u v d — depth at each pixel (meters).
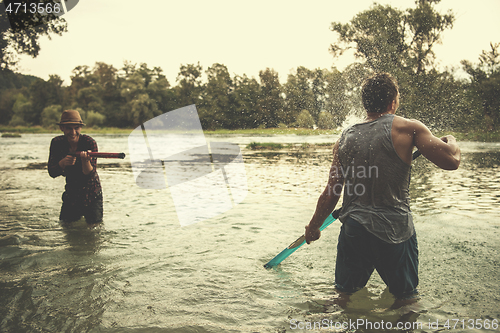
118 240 3.46
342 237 2.15
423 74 22.47
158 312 2.04
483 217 4.08
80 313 2.03
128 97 81.50
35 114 94.88
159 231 3.77
